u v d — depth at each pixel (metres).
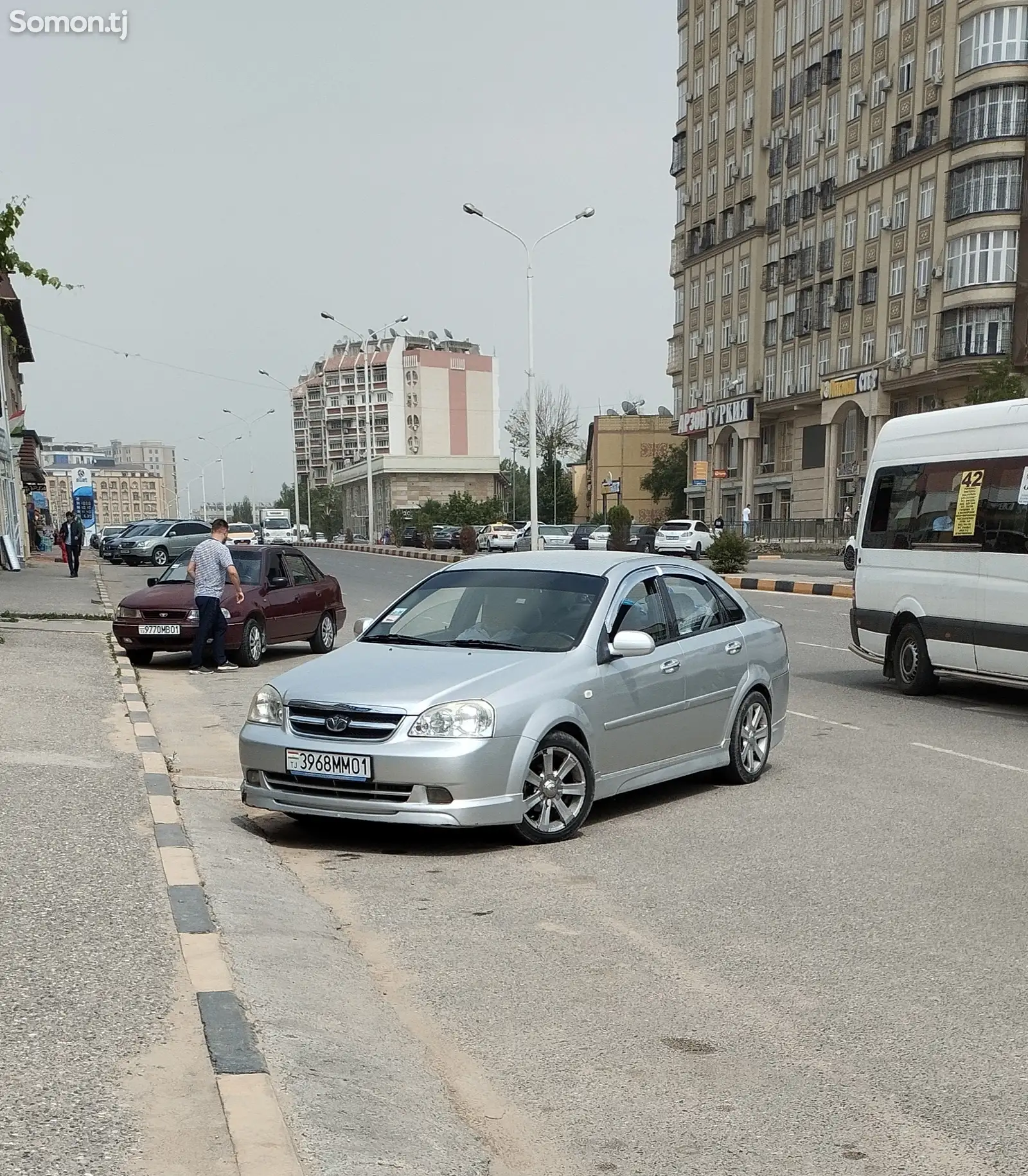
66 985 4.02
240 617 15.12
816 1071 3.79
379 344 143.25
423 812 6.22
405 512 100.44
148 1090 3.27
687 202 73.19
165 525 45.03
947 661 12.35
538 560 8.09
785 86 62.03
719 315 69.44
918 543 12.80
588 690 6.91
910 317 51.34
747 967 4.74
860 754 9.52
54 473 183.50
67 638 16.42
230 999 3.94
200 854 5.95
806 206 60.03
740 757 8.31
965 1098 3.60
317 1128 3.18
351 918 5.39
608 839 6.80
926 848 6.58
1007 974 4.68
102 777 7.38
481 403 141.62
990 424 12.11
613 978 4.63
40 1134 3.00
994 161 46.44
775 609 23.75
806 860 6.34
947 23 48.72
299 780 6.54
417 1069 3.78
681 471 90.38
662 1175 3.15
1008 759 9.30
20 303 42.16
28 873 5.32
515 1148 3.29
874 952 4.92
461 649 7.21
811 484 60.09
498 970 4.71
